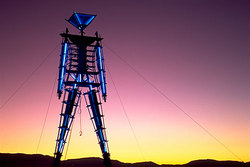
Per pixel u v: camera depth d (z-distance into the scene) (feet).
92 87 115.44
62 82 105.50
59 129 106.22
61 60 108.27
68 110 107.65
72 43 116.26
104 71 114.11
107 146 108.99
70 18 122.11
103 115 112.16
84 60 114.83
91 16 120.98
